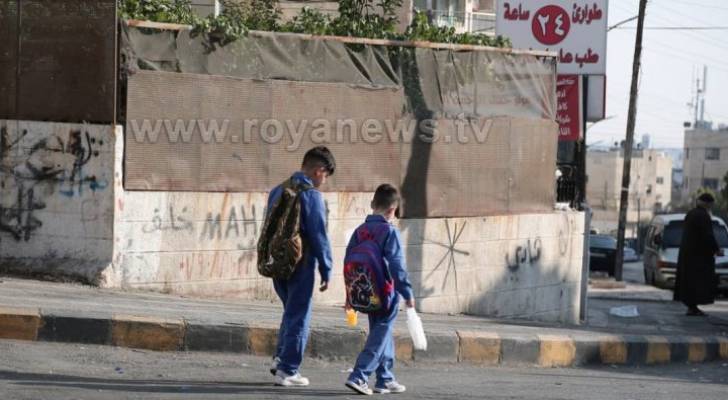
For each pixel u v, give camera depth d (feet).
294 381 48.96
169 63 68.28
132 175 66.64
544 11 106.52
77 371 49.65
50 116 66.74
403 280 46.98
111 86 65.67
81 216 66.18
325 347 59.57
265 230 47.42
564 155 104.01
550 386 56.75
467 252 82.28
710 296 106.93
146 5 72.23
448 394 50.65
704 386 62.85
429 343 63.16
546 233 89.92
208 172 69.51
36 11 66.64
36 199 66.74
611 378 63.82
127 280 66.80
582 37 105.60
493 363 65.41
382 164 76.59
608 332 78.95
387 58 77.92
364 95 75.66
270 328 58.18
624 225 201.87
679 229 177.17
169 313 58.85
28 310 54.85
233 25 70.49
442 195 80.02
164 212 68.03
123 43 66.33
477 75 83.10
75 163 66.18
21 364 49.73
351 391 49.08
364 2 85.81
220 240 70.23
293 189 47.16
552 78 88.74
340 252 74.74
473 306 83.15
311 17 81.82
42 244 66.74
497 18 107.76
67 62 66.33
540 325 80.79
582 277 98.94
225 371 53.11
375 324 48.11
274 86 71.82
